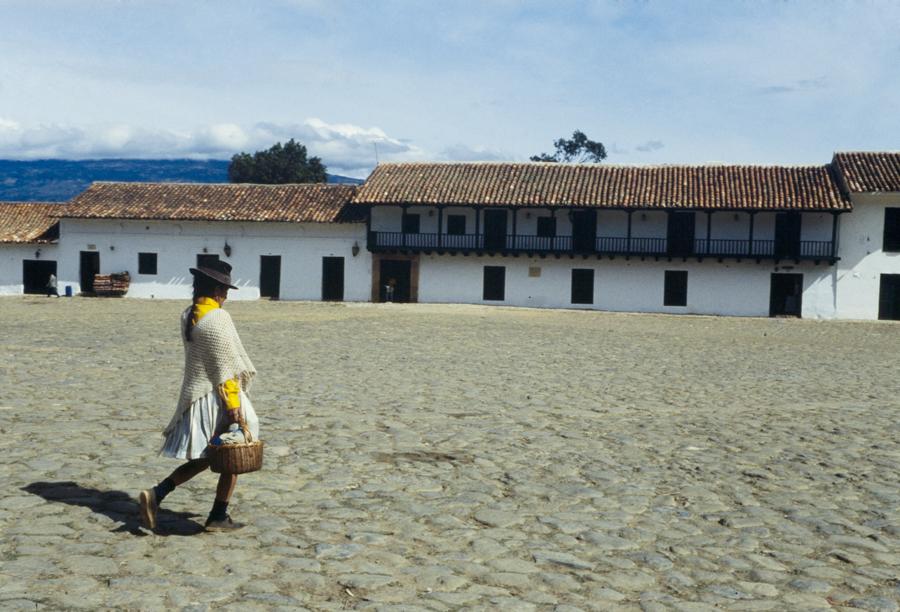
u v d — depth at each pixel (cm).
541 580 429
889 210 3569
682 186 3728
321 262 4025
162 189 4359
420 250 3884
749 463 731
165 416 866
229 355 466
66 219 4166
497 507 565
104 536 471
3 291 4238
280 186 4334
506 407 1000
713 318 3506
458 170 4050
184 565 429
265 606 379
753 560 473
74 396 988
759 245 3638
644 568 454
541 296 3884
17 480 590
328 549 463
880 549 499
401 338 2008
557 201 3666
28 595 381
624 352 1820
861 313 3609
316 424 846
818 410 1050
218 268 480
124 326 2184
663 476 673
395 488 607
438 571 435
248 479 616
